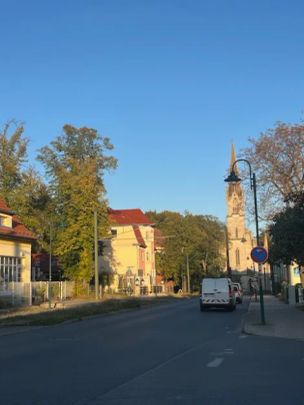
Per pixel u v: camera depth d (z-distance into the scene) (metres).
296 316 28.30
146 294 80.12
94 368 11.91
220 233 110.81
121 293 73.62
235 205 132.25
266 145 41.84
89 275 57.16
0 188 57.84
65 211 58.12
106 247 79.69
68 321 27.59
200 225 106.88
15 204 57.56
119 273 80.50
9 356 14.27
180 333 20.78
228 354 14.24
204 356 13.88
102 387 9.64
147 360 13.17
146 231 87.19
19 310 34.78
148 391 9.26
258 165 41.94
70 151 66.44
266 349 15.37
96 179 61.03
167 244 98.19
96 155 67.62
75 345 16.73
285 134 41.53
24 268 43.53
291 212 28.73
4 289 37.72
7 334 21.78
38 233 58.41
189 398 8.66
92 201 57.06
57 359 13.48
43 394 9.08
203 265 105.38
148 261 86.56
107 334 20.55
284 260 32.03
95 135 68.00
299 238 27.88
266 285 98.75
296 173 41.22
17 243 42.56
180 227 98.38
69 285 53.81
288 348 15.62
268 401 8.41
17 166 58.69
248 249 131.50
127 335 20.00
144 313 35.44
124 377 10.69
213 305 37.38
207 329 22.67
